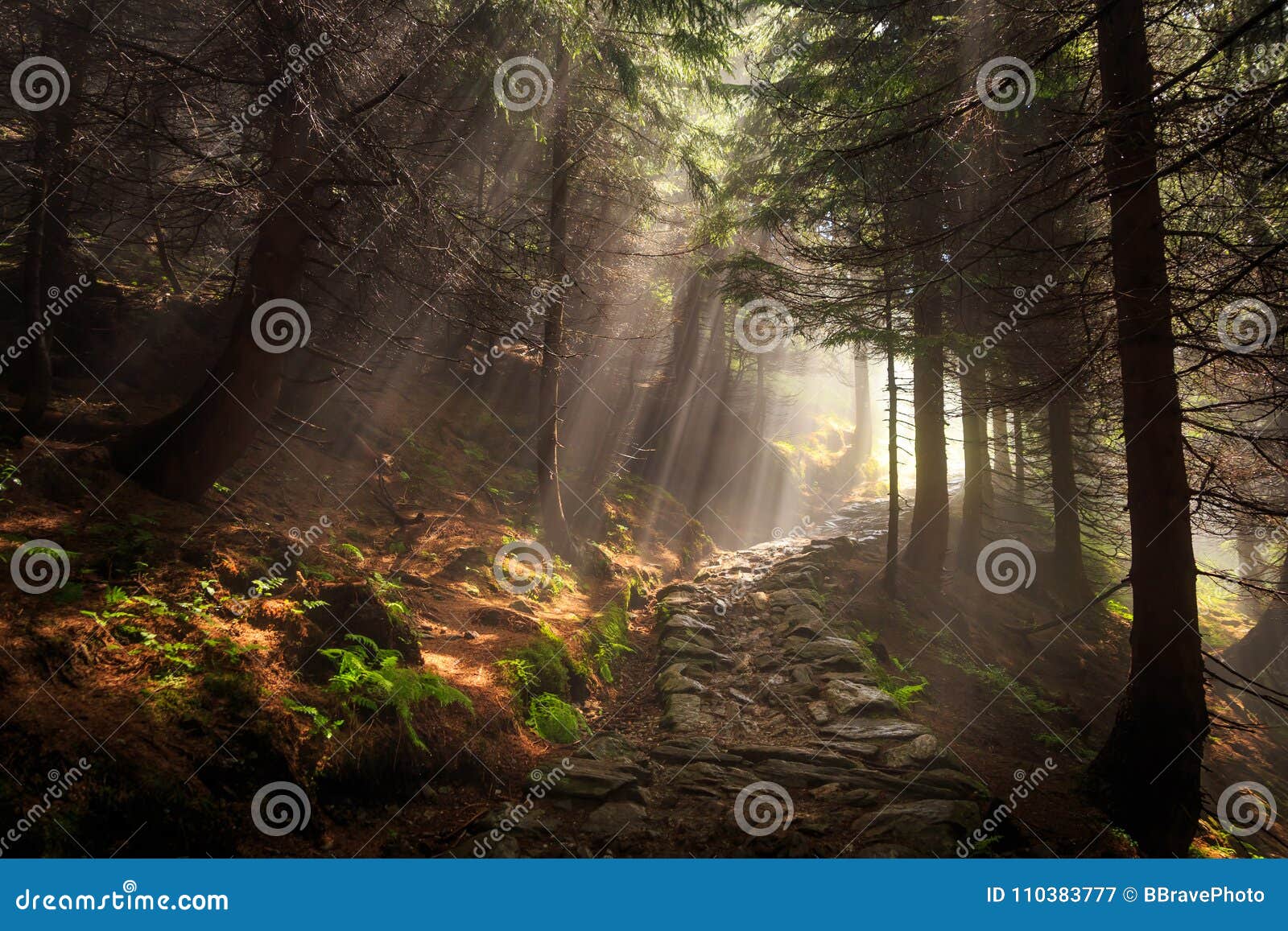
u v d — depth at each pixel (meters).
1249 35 7.61
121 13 9.53
